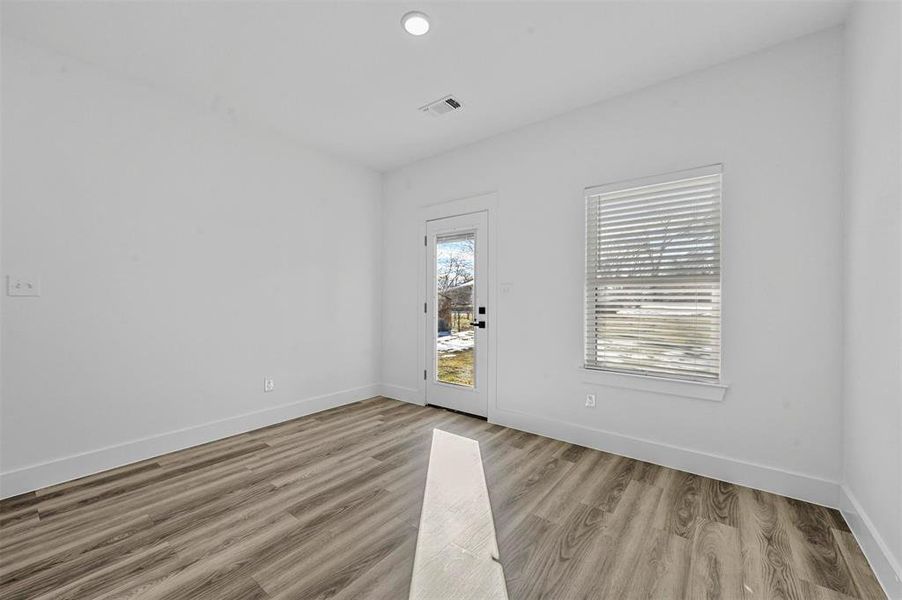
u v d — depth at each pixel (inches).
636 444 101.7
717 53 87.2
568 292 114.3
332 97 107.9
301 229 138.7
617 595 54.9
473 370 139.9
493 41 84.4
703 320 92.4
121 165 97.3
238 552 63.8
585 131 111.3
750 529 70.4
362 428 126.0
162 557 62.4
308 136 133.2
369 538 67.7
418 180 155.7
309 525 71.6
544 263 119.3
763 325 85.2
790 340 82.4
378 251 168.2
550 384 118.0
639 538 67.9
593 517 74.4
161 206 104.3
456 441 114.3
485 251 134.6
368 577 58.2
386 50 87.7
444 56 89.8
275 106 112.7
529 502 79.9
